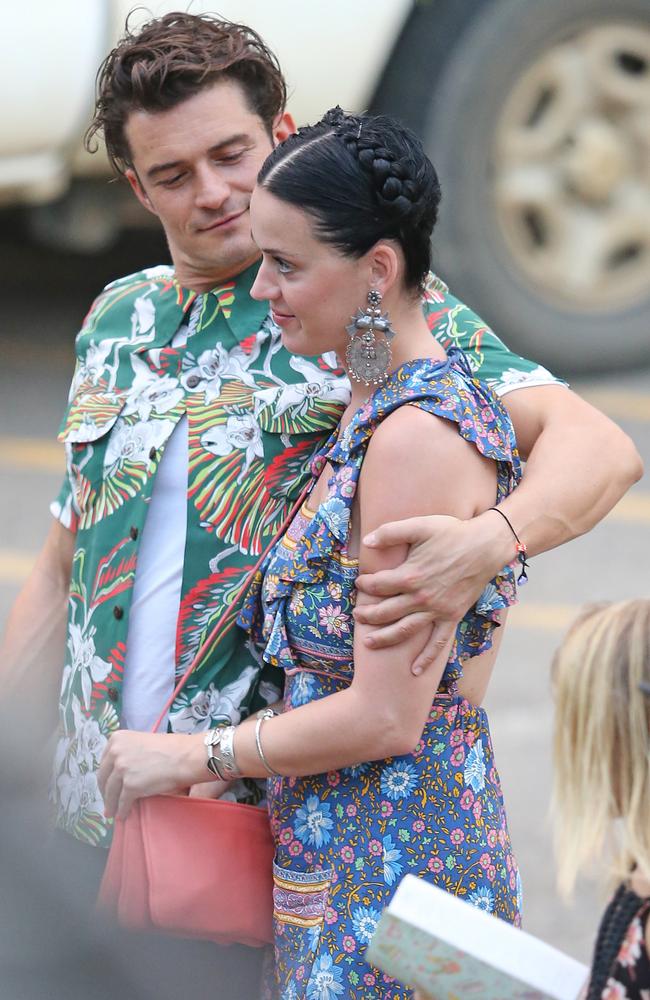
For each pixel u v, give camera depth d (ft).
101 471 27.25
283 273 22.58
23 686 28.99
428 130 71.67
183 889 24.06
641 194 76.48
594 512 24.17
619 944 21.01
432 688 22.82
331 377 26.07
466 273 74.59
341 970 23.70
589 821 21.95
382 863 23.68
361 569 22.75
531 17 70.79
